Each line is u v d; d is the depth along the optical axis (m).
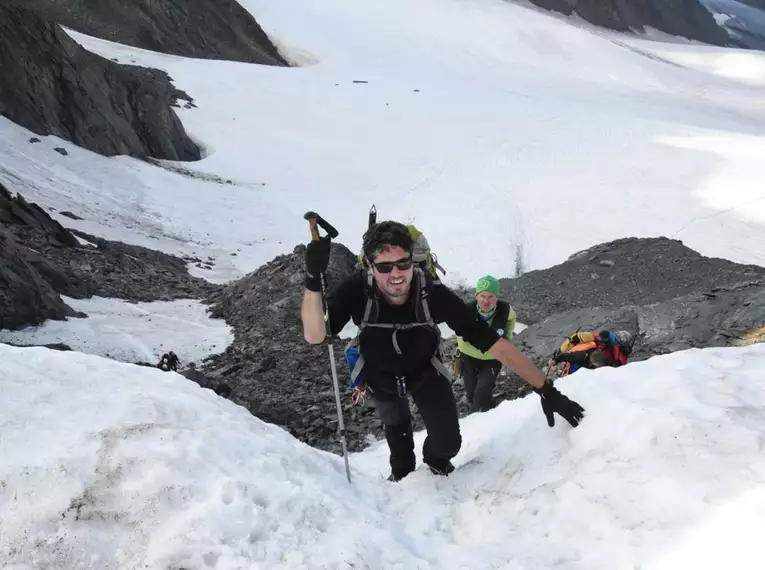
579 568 2.64
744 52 111.12
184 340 11.30
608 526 2.84
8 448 3.18
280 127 45.31
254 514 2.82
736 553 2.45
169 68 51.50
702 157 39.28
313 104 50.19
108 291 13.87
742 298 9.20
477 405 6.56
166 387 3.99
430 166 39.41
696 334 8.73
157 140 36.41
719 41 136.12
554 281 17.27
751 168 36.97
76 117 31.00
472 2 98.12
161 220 25.77
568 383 4.12
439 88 58.66
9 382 3.75
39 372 3.93
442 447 3.68
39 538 2.69
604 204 32.56
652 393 3.66
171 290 15.74
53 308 10.94
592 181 35.81
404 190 35.44
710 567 2.44
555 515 3.02
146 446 3.16
